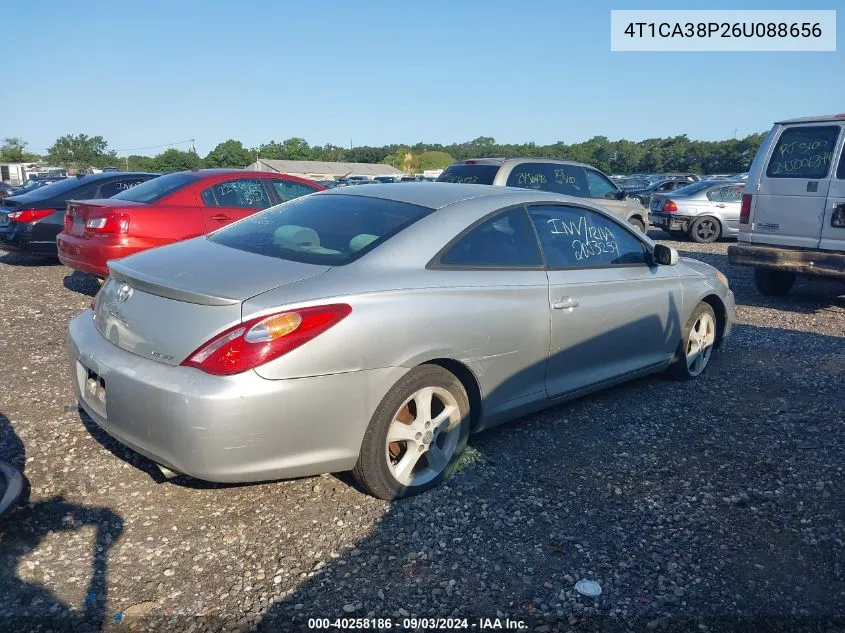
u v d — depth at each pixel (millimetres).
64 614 2646
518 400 4082
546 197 4504
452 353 3576
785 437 4465
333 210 4039
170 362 3039
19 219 9875
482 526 3320
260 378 2924
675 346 5309
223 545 3109
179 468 3008
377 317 3238
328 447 3172
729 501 3639
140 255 3758
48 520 3240
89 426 4211
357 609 2729
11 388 4816
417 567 2994
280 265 3373
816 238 8117
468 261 3809
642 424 4621
